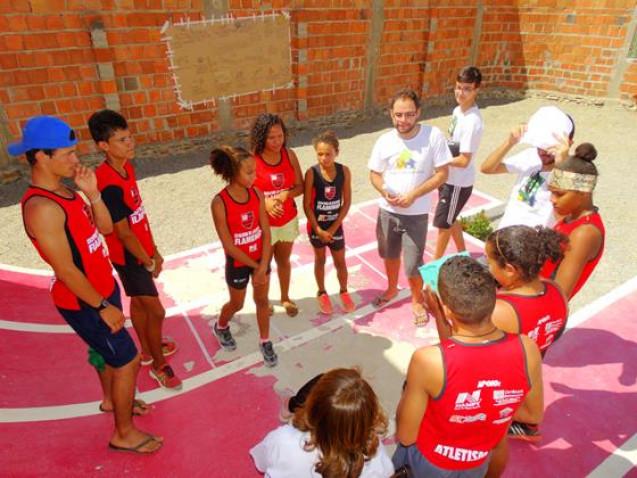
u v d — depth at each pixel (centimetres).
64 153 255
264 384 410
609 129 1135
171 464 335
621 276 587
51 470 324
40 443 343
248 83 982
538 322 244
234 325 484
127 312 504
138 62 845
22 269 577
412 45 1194
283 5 953
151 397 393
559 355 450
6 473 318
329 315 500
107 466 330
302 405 201
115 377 310
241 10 908
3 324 469
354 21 1063
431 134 422
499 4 1288
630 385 415
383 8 1091
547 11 1280
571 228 292
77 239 271
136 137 901
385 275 575
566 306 253
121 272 352
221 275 571
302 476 186
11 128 780
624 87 1252
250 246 385
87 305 285
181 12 848
